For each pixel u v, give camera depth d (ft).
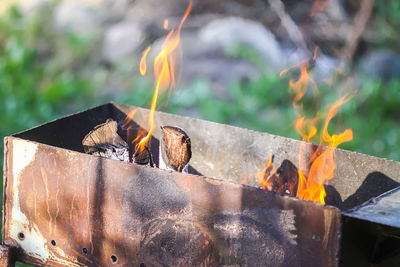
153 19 28.37
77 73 27.02
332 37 27.53
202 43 26.03
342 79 25.16
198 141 11.12
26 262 9.52
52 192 9.00
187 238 8.35
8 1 32.96
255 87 23.72
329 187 10.10
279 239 7.84
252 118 21.85
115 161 8.47
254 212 7.89
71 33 28.63
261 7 28.43
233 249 8.13
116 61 27.09
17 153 9.09
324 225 7.54
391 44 28.71
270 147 10.55
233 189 7.93
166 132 9.36
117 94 24.39
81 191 8.80
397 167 9.45
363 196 9.79
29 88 23.90
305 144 10.25
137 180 8.42
